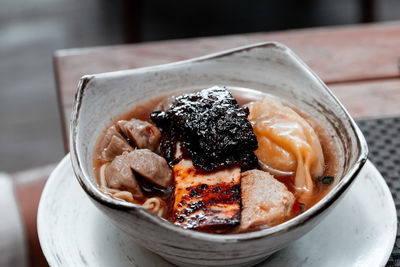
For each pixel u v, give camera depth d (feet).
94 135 1.62
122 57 2.31
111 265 1.48
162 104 1.71
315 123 1.67
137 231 1.35
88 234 1.53
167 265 1.49
